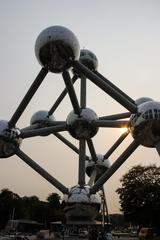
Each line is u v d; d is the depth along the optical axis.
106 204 32.62
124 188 48.72
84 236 40.84
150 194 45.59
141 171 48.75
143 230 42.97
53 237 42.59
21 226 68.81
